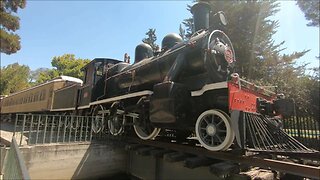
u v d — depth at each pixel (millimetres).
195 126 5309
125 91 8297
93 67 10367
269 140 4883
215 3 16734
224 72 5699
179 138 7281
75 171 7691
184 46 5969
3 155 7035
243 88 4918
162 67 6551
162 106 5219
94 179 8039
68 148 7688
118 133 8016
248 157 4391
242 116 4562
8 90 45969
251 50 16594
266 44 16906
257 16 16578
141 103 6605
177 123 5129
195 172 6004
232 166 4340
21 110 22000
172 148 5980
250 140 4582
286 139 5301
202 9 6762
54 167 7309
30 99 19922
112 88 9188
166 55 6496
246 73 16500
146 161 7828
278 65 16766
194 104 5520
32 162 6926
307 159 4973
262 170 4621
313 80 13727
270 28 16906
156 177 7145
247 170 4648
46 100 15961
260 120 4996
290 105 5125
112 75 9688
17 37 15414
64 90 13273
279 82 14359
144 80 7250
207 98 5258
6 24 15016
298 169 3715
